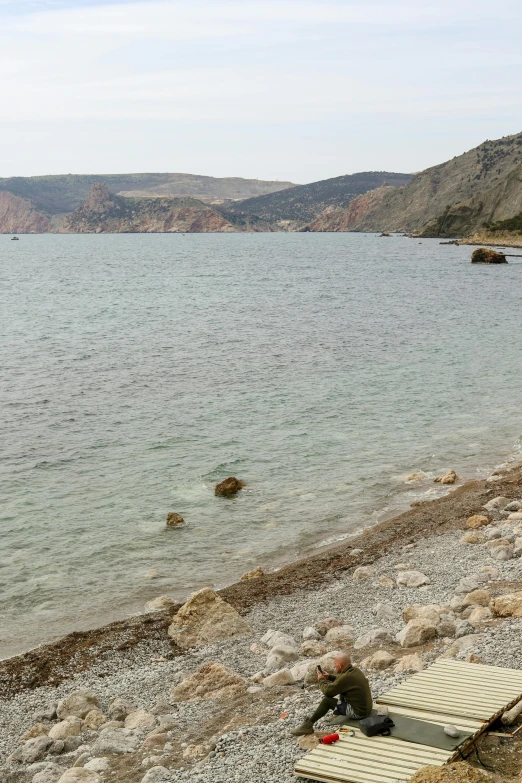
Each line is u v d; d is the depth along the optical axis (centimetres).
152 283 10894
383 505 2283
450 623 1341
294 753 895
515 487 2372
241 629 1496
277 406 3422
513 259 16112
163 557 1928
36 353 4897
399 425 3131
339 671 930
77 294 9200
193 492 2380
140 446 2845
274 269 13925
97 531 2086
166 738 1055
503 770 791
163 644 1465
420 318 6562
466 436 2980
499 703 899
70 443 2891
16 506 2261
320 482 2472
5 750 1116
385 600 1605
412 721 873
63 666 1391
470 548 1883
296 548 1984
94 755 1047
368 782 767
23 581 1791
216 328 6000
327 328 5950
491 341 5234
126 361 4559
